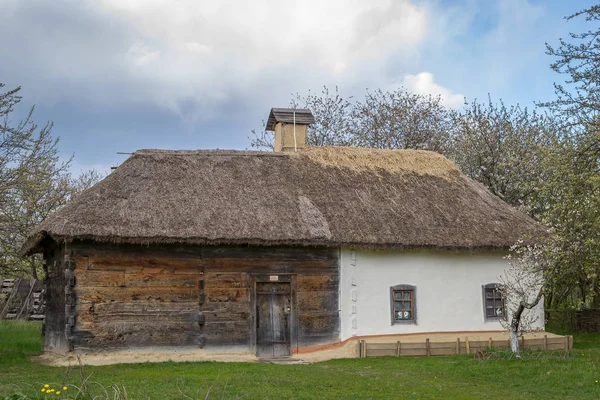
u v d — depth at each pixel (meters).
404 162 20.36
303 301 16.42
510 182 25.14
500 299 18.08
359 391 10.77
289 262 16.45
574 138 15.72
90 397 9.10
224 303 15.92
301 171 18.59
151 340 15.30
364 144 32.56
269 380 11.41
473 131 26.45
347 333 16.59
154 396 9.54
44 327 17.16
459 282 17.70
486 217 18.38
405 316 17.27
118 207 15.44
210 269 15.93
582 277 16.64
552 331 21.95
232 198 16.73
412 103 33.16
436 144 31.84
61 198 24.25
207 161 18.08
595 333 21.41
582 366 13.18
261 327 16.14
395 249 16.86
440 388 11.33
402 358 15.73
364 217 17.16
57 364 14.29
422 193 18.88
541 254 15.12
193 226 15.48
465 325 17.56
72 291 14.84
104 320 15.03
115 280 15.24
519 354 14.69
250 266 16.20
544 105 15.12
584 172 14.25
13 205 18.30
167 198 16.17
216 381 11.12
